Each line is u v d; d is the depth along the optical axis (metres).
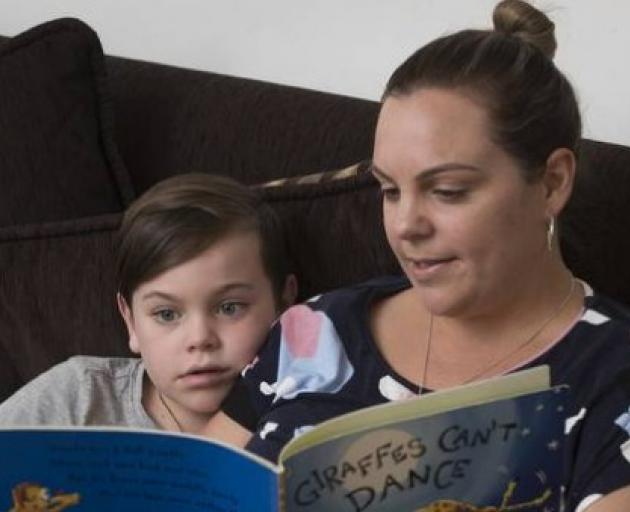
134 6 2.27
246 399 1.47
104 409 1.63
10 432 1.09
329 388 1.38
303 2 2.03
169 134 1.91
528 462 1.07
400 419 1.02
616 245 1.48
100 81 1.91
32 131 1.91
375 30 1.96
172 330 1.56
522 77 1.22
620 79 1.75
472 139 1.19
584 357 1.25
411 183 1.21
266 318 1.57
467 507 1.07
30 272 1.78
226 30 2.16
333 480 1.02
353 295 1.45
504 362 1.31
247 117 1.83
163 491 1.10
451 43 1.25
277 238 1.59
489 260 1.23
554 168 1.25
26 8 2.44
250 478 1.02
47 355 1.82
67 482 1.11
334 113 1.75
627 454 1.18
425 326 1.38
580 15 1.75
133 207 1.58
